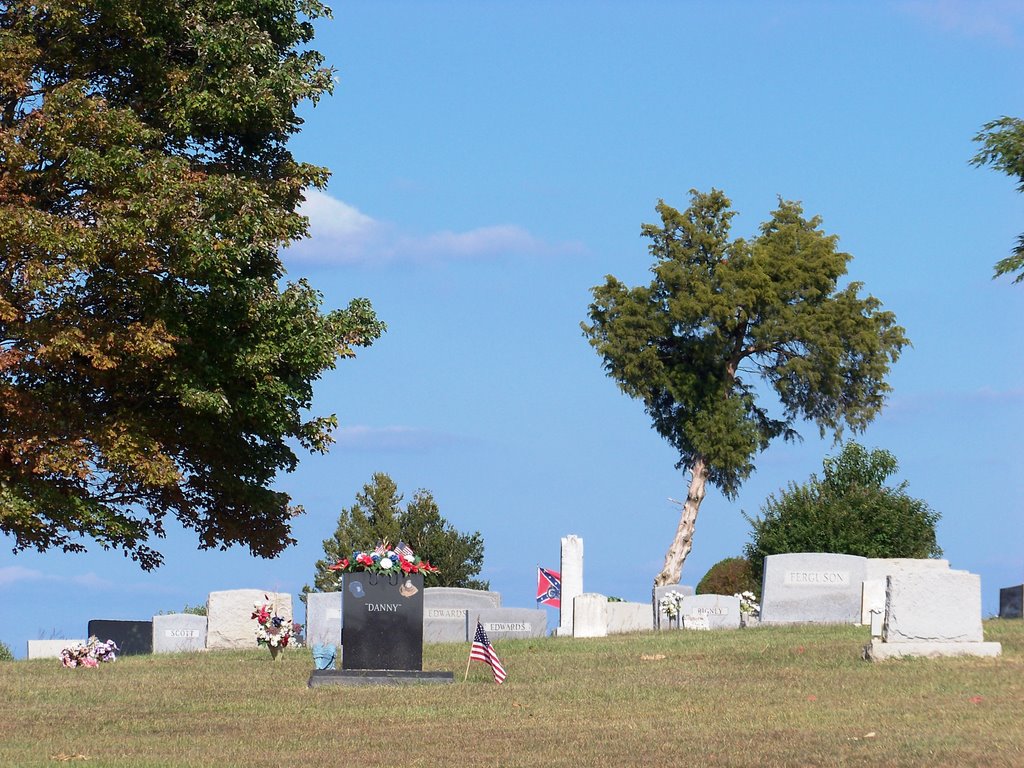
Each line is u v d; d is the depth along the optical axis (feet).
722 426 179.22
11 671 79.46
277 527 109.60
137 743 50.31
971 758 42.73
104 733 52.80
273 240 102.47
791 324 179.01
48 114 93.09
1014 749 44.06
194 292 98.63
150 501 106.22
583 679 66.23
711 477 185.78
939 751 44.06
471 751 47.42
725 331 183.52
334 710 57.21
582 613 103.71
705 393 181.57
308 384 106.11
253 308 100.42
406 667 65.82
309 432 106.01
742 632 97.30
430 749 48.06
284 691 63.36
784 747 46.06
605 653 80.28
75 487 98.48
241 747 49.19
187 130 100.53
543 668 71.97
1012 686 58.85
